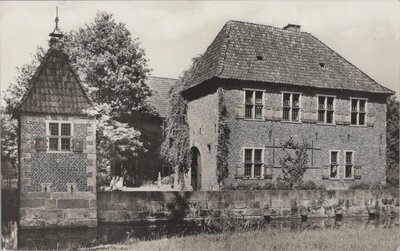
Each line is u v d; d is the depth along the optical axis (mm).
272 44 26484
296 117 25688
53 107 15555
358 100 27141
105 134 21938
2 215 16453
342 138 26562
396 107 32438
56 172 15547
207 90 25078
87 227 15852
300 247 13227
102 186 21609
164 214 17812
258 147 24484
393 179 28141
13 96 24516
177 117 27500
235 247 13320
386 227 17797
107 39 28062
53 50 16156
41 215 15320
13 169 25250
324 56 27531
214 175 23922
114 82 27500
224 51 24844
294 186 24781
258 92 24922
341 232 16156
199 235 15383
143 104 30375
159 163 32562
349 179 26547
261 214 19594
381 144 27703
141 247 13328
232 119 24031
